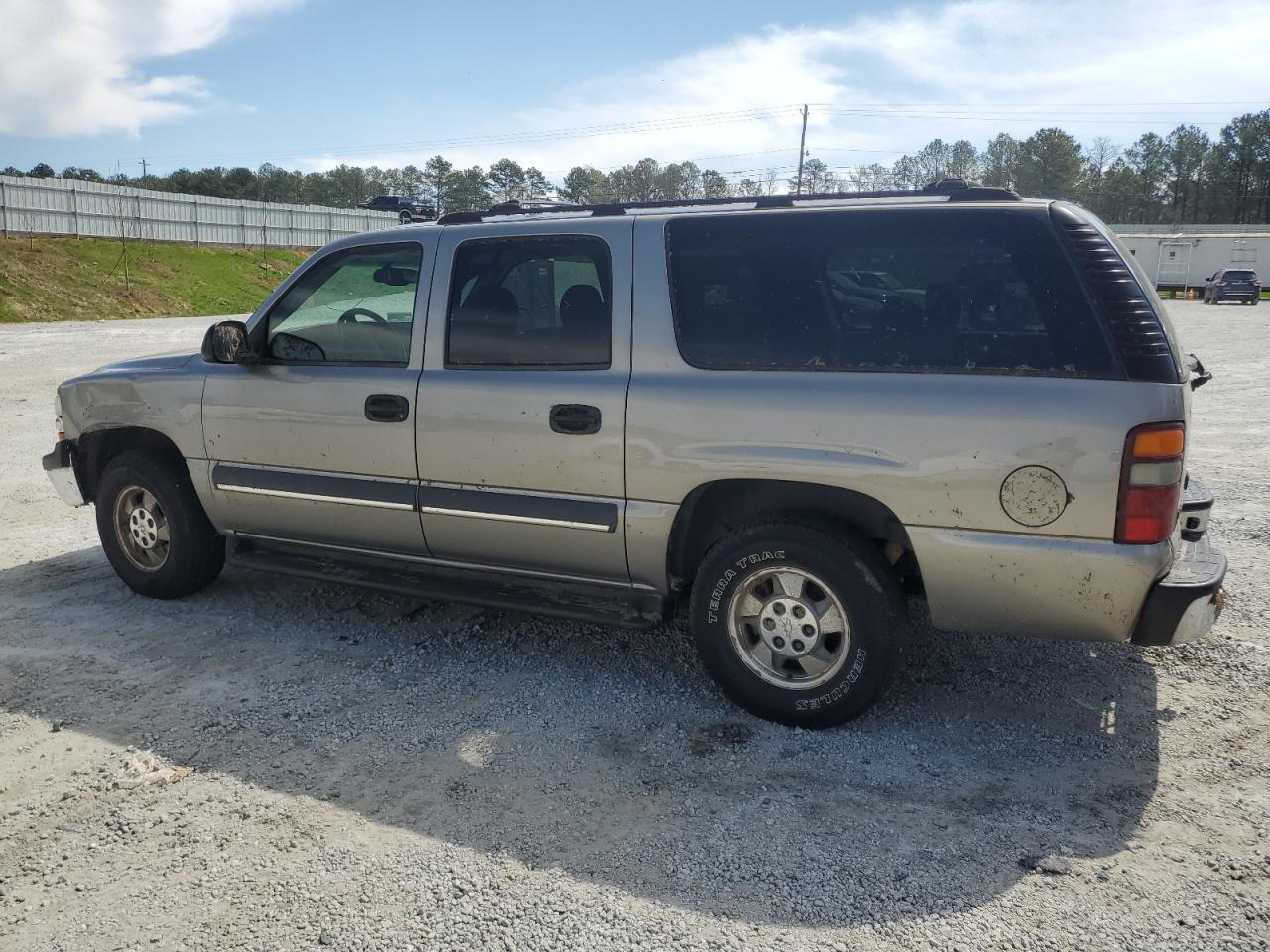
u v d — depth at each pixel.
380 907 2.62
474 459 3.99
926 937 2.47
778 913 2.58
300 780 3.30
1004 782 3.23
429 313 4.13
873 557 3.42
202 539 4.98
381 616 4.88
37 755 3.49
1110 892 2.64
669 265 3.69
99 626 4.75
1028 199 3.33
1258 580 5.23
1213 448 9.05
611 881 2.73
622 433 3.68
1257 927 2.49
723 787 3.22
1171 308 38.47
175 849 2.91
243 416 4.55
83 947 2.49
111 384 4.98
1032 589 3.21
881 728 3.63
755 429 3.46
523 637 4.60
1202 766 3.33
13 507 7.14
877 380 3.33
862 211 3.43
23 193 38.09
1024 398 3.13
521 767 3.38
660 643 4.52
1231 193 102.50
